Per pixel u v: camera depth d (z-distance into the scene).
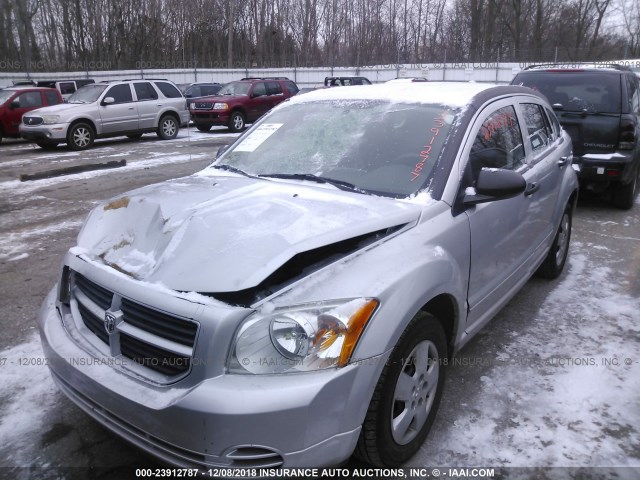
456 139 3.12
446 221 2.83
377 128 3.38
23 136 14.16
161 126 16.44
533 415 3.01
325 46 43.94
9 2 34.16
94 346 2.45
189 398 2.01
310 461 2.08
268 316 2.11
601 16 41.50
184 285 2.21
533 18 43.53
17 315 4.30
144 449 2.20
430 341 2.62
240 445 1.99
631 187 7.28
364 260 2.41
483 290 3.26
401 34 43.34
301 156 3.42
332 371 2.08
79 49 36.81
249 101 18.81
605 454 2.70
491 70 30.62
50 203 8.20
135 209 2.80
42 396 3.21
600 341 3.84
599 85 7.07
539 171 4.00
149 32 38.16
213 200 2.79
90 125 14.48
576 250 5.83
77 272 2.63
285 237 2.37
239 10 42.75
